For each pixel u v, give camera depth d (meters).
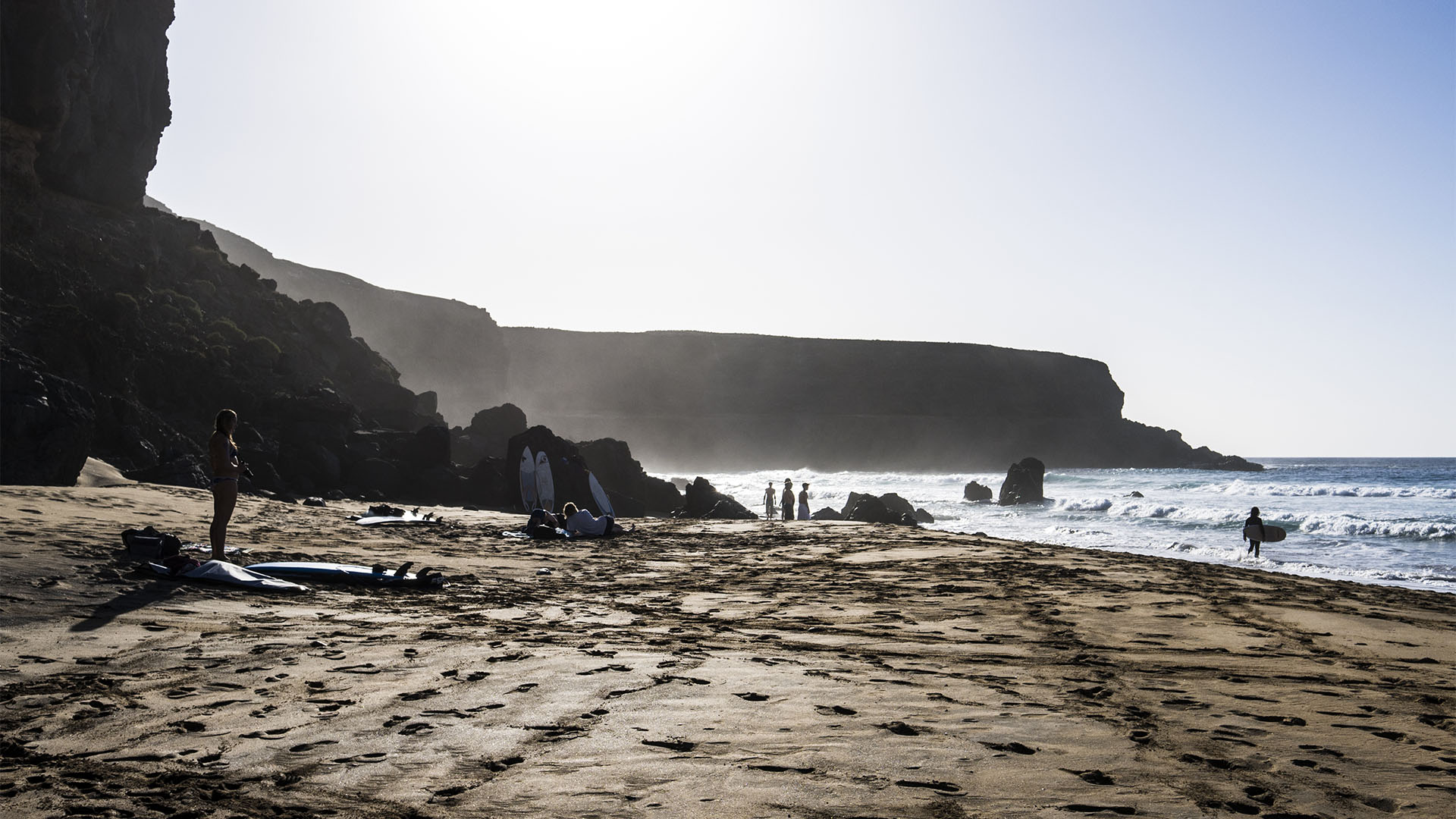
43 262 38.62
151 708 4.54
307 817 3.08
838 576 11.81
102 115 46.06
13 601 7.23
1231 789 3.48
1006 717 4.58
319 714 4.46
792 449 153.00
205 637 6.45
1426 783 3.59
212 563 9.10
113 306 36.81
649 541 17.53
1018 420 163.62
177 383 37.00
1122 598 9.66
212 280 52.00
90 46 42.78
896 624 7.90
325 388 43.28
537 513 17.78
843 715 4.55
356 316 108.94
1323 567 20.47
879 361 170.25
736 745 3.97
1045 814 3.14
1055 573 12.09
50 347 30.00
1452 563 21.59
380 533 16.41
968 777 3.56
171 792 3.32
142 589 8.17
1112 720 4.57
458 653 6.09
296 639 6.48
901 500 40.75
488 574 11.53
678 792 3.33
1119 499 58.06
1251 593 10.32
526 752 3.86
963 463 155.62
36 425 20.62
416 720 4.36
